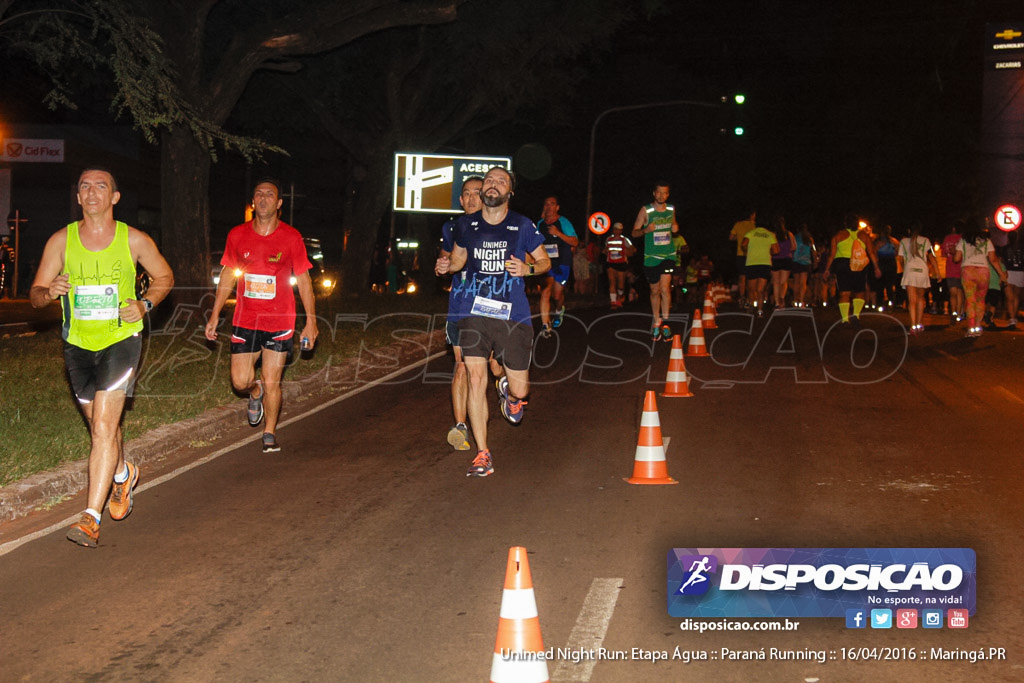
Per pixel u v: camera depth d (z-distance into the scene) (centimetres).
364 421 1119
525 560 416
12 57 2002
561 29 2767
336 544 671
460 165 3019
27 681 472
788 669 480
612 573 609
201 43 1888
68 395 1098
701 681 468
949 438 1010
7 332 1991
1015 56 4062
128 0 1752
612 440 1009
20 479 778
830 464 897
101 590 588
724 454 939
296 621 539
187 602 569
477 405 852
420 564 629
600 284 4281
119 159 3678
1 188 3456
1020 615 542
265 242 936
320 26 1945
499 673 411
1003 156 4094
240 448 977
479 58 2822
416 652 499
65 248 670
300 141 3434
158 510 756
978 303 1958
